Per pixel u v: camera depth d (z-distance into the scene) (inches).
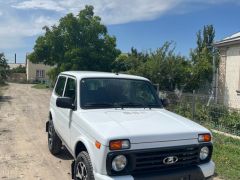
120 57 1082.7
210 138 188.7
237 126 412.2
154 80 667.4
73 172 206.5
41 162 284.0
